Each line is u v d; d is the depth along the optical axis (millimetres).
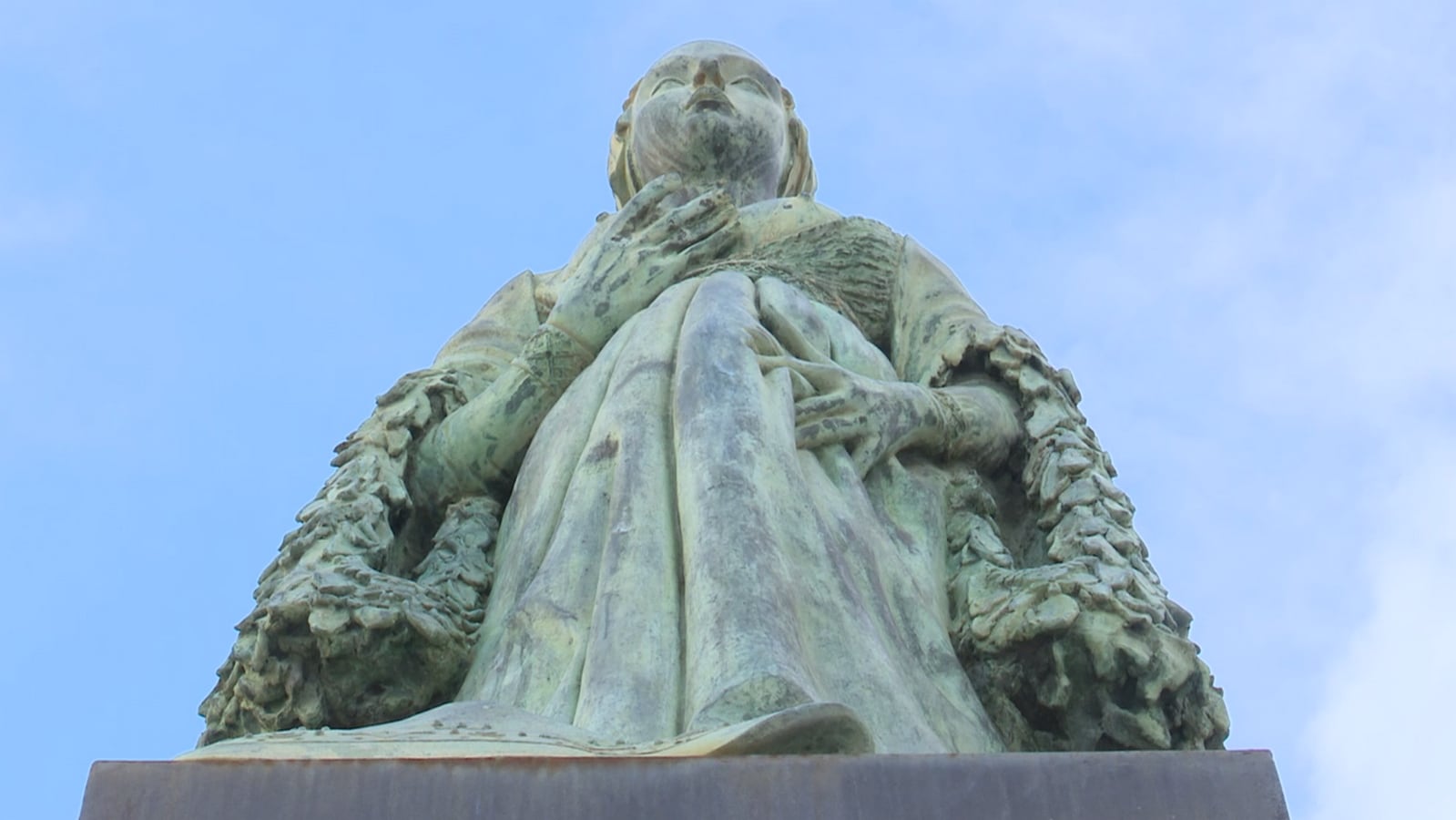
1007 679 5848
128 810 4430
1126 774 4535
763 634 5109
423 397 6973
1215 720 5770
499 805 4402
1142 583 5914
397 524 6637
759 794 4418
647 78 8430
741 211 7547
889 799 4441
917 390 6543
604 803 4398
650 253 6965
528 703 5410
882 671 5328
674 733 5047
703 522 5504
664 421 6059
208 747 4637
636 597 5441
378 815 4402
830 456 6195
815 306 6898
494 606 6043
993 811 4457
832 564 5578
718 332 6199
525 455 6766
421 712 5461
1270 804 4520
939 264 7594
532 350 6820
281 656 5820
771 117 8203
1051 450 6613
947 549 6320
